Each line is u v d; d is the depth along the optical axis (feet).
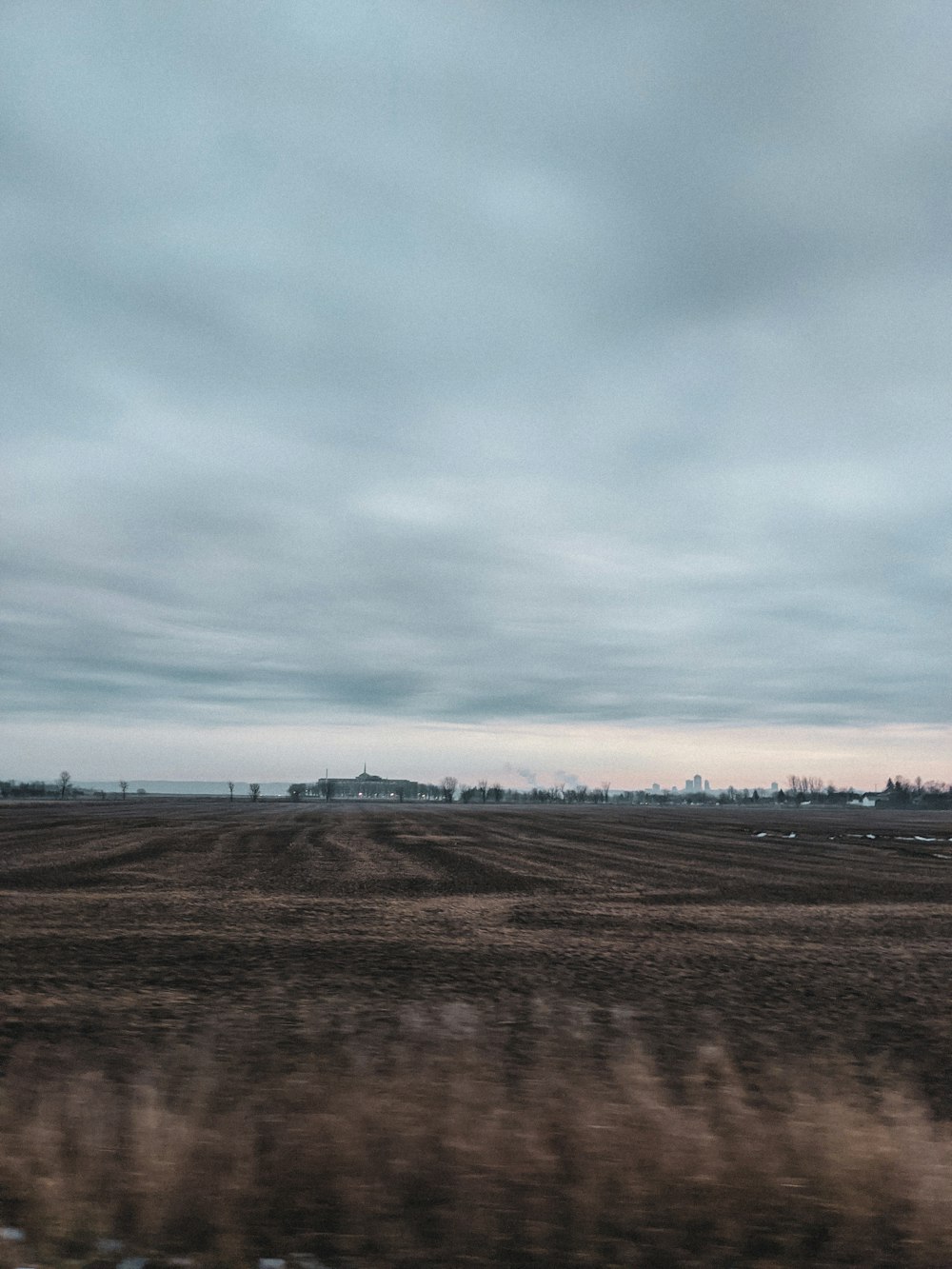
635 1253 15.67
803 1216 16.96
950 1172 18.17
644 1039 41.11
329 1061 32.91
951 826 368.07
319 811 444.14
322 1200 17.70
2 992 47.42
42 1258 15.35
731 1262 15.55
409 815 396.57
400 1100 22.48
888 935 79.56
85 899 92.63
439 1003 47.11
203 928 72.69
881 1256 15.76
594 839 234.17
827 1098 24.88
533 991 51.75
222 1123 21.22
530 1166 18.12
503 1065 32.45
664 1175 17.99
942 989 56.03
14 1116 22.66
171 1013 43.34
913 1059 40.32
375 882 120.98
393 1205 17.31
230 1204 17.02
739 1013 48.06
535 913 89.20
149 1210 16.62
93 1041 37.65
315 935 70.33
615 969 59.62
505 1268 15.31
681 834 274.16
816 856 186.80
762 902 104.88
